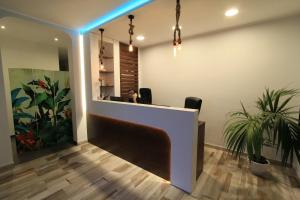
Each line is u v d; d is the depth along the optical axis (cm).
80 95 337
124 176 225
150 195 188
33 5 217
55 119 336
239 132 208
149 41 379
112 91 383
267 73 262
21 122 296
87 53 324
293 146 185
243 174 228
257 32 265
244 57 280
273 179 215
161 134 212
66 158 278
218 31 303
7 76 369
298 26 232
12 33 318
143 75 441
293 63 240
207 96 329
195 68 341
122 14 238
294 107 229
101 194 189
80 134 343
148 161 235
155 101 420
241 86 288
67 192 191
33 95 307
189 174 189
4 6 220
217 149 318
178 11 196
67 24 290
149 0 203
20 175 225
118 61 383
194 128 181
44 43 415
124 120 259
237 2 198
